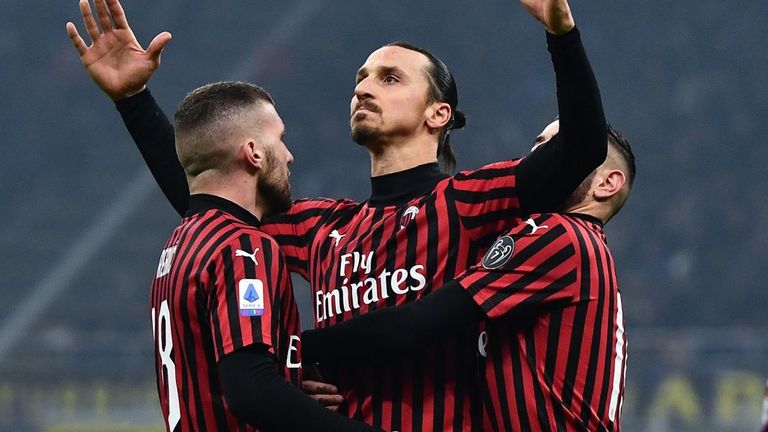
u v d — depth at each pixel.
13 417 45.97
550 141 11.33
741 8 78.50
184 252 10.86
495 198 11.66
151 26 77.25
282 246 13.10
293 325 11.12
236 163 11.17
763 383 41.47
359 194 69.25
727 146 71.81
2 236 67.62
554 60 11.02
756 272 63.28
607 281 12.08
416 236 11.91
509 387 11.76
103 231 68.00
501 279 11.50
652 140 73.12
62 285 64.56
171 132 13.73
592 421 11.86
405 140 12.50
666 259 65.31
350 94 73.75
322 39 76.38
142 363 46.62
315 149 71.31
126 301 63.81
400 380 11.73
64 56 75.75
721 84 74.94
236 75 74.50
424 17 77.62
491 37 77.38
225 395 10.28
